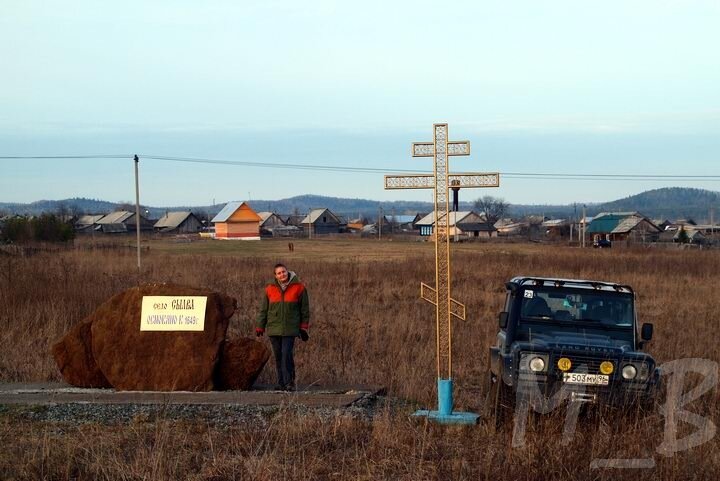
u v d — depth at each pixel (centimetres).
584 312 1881
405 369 2370
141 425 1700
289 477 1366
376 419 1727
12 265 4144
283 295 2180
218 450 1537
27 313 3178
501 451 1515
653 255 9081
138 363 2130
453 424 1730
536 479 1353
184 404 1936
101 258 7575
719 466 1397
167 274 5972
